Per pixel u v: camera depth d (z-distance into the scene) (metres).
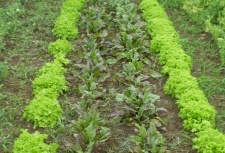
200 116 2.63
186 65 3.17
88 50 3.57
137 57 3.44
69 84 3.14
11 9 4.24
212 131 2.48
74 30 3.84
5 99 2.92
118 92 3.08
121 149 2.52
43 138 2.51
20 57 3.48
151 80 3.25
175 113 2.85
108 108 2.89
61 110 2.73
